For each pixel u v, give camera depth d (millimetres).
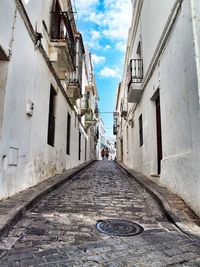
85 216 3781
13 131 4820
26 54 5559
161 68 6598
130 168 13164
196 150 3910
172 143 5504
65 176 8281
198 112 3893
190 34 4309
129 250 2523
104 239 2834
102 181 8109
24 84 5441
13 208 3629
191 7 4289
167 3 6082
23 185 5336
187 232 3043
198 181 3734
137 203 4758
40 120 6832
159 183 6605
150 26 8297
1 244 2633
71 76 11477
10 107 4652
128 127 15898
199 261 2287
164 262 2258
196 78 4004
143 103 9672
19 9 4961
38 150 6617
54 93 8984
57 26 8500
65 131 10922
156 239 2850
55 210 4094
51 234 2961
